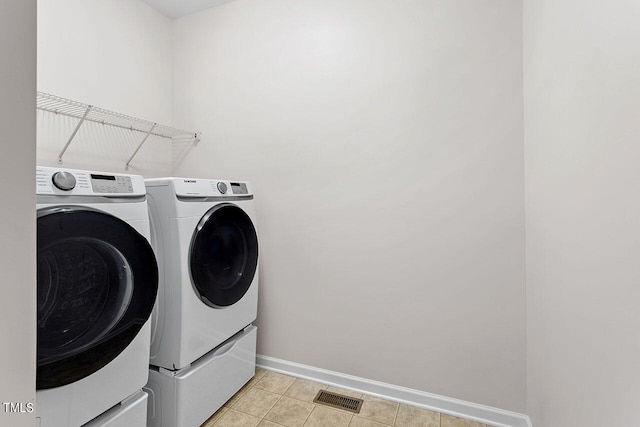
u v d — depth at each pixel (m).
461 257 1.66
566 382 1.04
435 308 1.72
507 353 1.59
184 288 1.42
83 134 1.87
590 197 0.85
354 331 1.90
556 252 1.12
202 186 1.57
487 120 1.60
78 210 1.01
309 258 2.00
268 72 2.11
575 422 0.96
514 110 1.55
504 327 1.59
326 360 1.97
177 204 1.42
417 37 1.73
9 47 0.38
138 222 1.26
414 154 1.75
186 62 2.38
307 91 1.99
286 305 2.07
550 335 1.20
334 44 1.92
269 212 2.10
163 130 2.35
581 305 0.92
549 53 1.16
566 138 1.01
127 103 2.10
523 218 1.54
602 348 0.79
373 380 1.86
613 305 0.74
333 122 1.93
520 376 1.56
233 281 1.75
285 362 2.07
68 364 0.98
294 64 2.03
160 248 1.45
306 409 1.72
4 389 0.38
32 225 0.40
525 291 1.55
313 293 2.00
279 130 2.07
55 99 1.58
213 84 2.29
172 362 1.42
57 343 1.01
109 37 1.99
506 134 1.57
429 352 1.74
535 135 1.35
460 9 1.64
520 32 1.53
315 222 1.98
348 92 1.89
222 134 2.26
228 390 1.71
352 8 1.88
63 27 1.75
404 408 1.74
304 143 2.00
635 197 0.65
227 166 2.24
